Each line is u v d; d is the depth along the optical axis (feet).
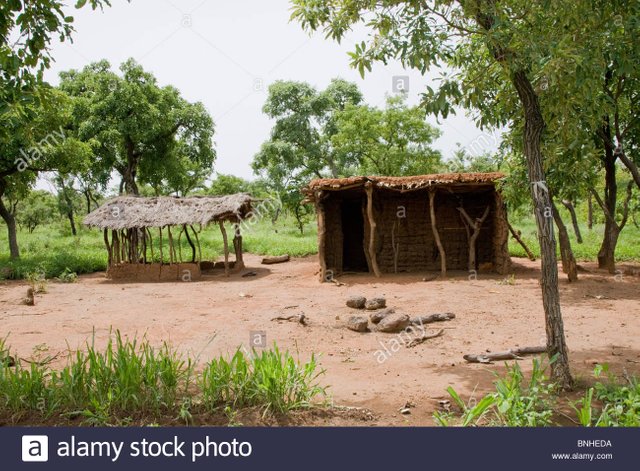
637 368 22.59
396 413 18.06
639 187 48.08
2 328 33.99
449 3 19.97
